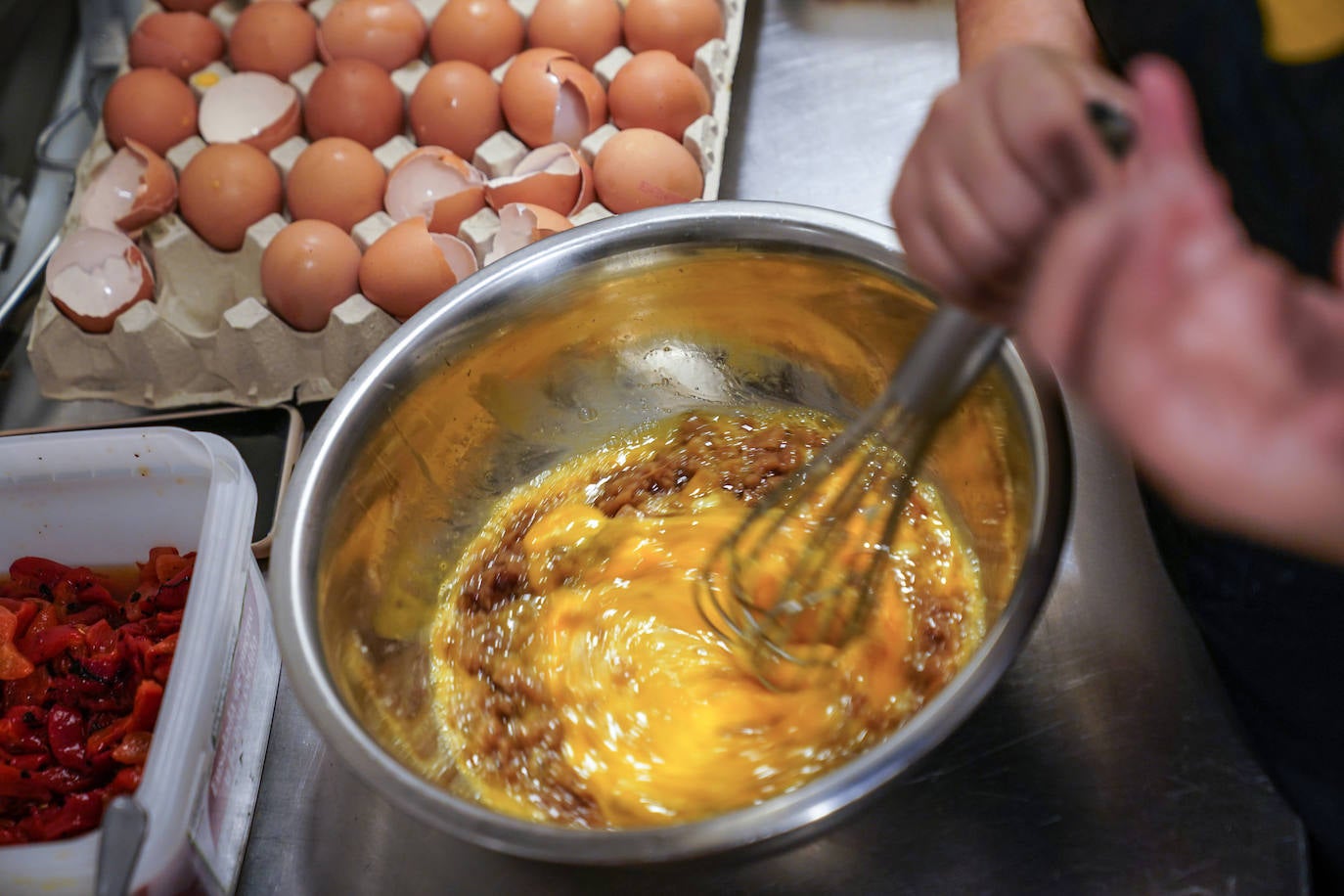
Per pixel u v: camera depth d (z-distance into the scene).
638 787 0.56
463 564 0.63
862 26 0.83
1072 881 0.55
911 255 0.43
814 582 0.57
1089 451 0.65
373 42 0.77
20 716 0.61
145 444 0.62
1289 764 0.55
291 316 0.71
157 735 0.54
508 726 0.58
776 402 0.65
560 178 0.72
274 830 0.59
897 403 0.50
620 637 0.59
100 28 0.85
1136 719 0.58
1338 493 0.25
